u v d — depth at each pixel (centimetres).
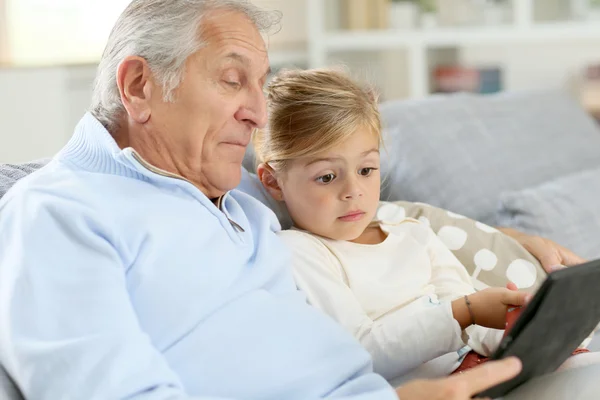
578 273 111
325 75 162
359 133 155
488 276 178
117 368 107
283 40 416
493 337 148
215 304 127
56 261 115
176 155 138
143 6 136
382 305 155
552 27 392
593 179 237
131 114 135
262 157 164
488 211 231
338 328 135
